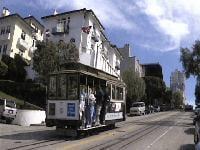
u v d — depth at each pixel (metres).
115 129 24.58
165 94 119.62
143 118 43.50
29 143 15.55
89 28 53.59
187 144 17.61
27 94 45.44
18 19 56.44
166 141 18.59
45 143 15.78
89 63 52.53
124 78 70.56
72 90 18.52
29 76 53.31
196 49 40.41
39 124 27.00
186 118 46.62
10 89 45.78
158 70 128.12
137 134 21.59
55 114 18.88
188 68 40.69
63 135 19.19
